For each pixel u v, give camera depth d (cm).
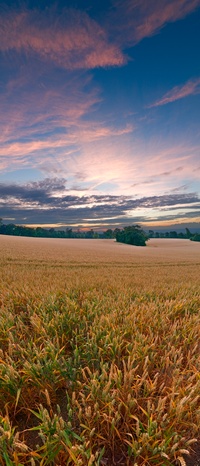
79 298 612
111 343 324
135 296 688
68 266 2162
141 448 187
